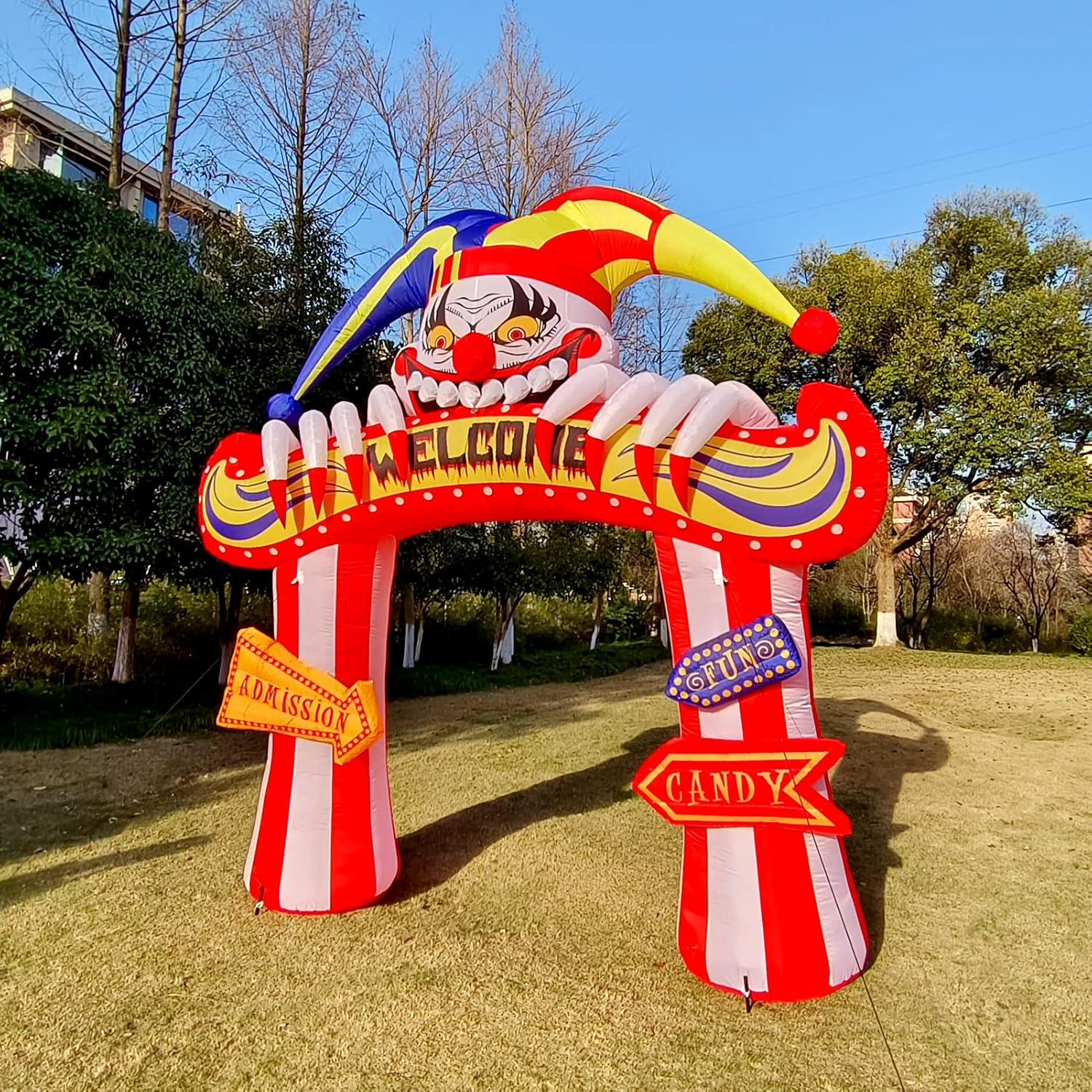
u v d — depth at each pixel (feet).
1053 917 13.52
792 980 10.71
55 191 25.29
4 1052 9.88
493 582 40.73
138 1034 10.25
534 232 12.36
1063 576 67.72
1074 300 47.65
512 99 53.16
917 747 24.39
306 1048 9.97
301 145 46.80
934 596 71.51
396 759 24.03
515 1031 10.24
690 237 12.21
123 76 39.63
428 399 12.46
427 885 14.70
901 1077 9.40
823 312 10.93
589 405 11.70
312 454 12.92
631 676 41.57
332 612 13.17
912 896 14.33
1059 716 29.53
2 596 27.40
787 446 10.54
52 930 12.96
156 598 39.63
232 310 29.32
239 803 19.48
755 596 10.94
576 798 20.06
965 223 52.37
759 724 10.85
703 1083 9.29
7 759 23.56
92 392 24.00
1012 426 45.80
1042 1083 9.36
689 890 11.60
